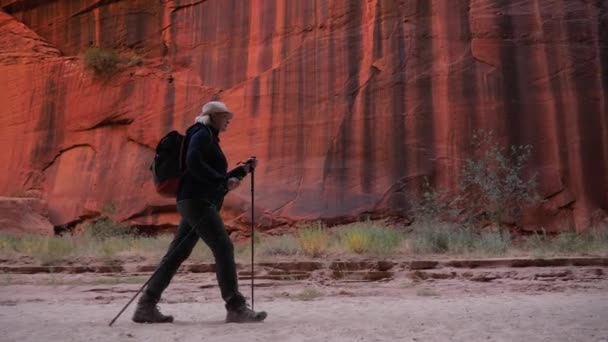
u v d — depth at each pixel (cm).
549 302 631
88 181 2017
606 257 1105
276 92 1872
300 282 1020
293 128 1828
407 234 1467
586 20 1714
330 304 660
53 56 2259
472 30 1762
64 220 1988
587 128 1634
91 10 2311
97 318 519
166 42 2161
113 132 2070
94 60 2116
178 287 968
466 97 1714
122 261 1279
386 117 1761
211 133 470
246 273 1101
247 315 457
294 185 1766
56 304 740
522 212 1580
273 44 1969
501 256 1200
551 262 1077
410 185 1692
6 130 2177
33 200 1975
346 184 1734
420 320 448
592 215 1564
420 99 1748
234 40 2036
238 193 1784
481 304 621
